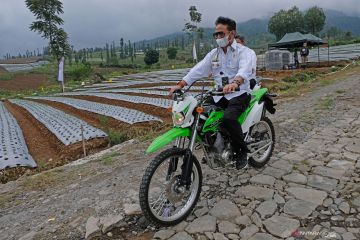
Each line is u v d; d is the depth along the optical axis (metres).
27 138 9.82
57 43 41.28
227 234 3.24
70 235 3.48
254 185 4.18
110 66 75.38
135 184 4.54
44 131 10.41
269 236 3.15
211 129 3.68
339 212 3.44
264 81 16.00
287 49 25.31
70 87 33.06
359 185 3.97
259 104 4.38
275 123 6.92
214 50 4.12
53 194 4.58
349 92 9.92
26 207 4.27
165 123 9.09
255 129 4.78
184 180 3.41
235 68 3.97
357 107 7.83
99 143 7.80
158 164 3.29
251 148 4.38
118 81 32.34
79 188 4.66
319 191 3.90
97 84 32.09
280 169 4.60
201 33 53.44
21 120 13.52
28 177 5.52
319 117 7.19
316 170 4.48
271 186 4.12
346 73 15.88
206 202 3.86
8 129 10.58
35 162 7.15
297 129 6.41
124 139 8.01
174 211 3.62
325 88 11.40
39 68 68.44
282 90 12.55
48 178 5.25
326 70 18.72
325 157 4.92
